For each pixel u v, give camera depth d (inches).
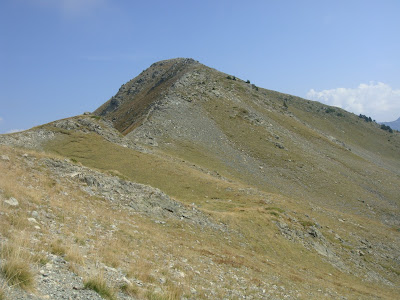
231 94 7007.9
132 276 569.9
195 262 877.8
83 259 539.5
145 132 4392.2
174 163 3021.7
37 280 405.1
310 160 4975.4
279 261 1459.2
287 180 4121.6
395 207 4163.4
